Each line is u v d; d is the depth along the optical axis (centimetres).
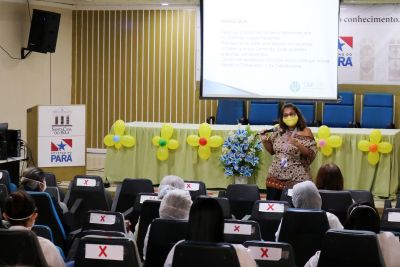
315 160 923
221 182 945
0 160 986
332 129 948
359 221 402
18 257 353
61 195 723
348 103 1241
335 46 1075
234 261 340
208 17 1083
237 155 915
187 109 1390
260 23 1080
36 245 354
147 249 438
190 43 1378
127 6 1404
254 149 914
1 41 1277
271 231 574
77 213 682
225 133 941
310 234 477
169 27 1387
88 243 363
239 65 1087
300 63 1081
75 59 1441
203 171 951
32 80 1355
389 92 1265
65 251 563
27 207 414
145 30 1402
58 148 1002
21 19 1317
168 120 1401
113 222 500
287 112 782
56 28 1294
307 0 1073
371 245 370
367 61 1266
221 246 341
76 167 1011
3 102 1292
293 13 1076
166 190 564
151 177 970
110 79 1427
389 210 552
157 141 955
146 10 1399
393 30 1255
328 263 379
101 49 1427
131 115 1422
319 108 1281
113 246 362
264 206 575
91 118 1442
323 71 1080
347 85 1277
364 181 923
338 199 586
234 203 688
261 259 394
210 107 1380
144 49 1406
